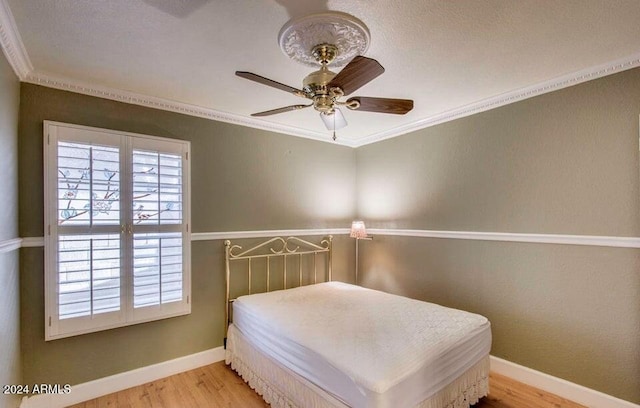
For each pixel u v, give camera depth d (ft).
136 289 8.32
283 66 7.00
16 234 6.80
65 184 7.45
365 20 5.34
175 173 9.09
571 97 7.64
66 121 7.65
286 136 11.79
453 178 10.19
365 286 13.35
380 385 4.88
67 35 5.77
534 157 8.29
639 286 6.74
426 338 6.45
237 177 10.48
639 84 6.72
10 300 6.24
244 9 5.05
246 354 8.50
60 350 7.47
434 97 8.91
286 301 9.11
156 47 6.23
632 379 6.79
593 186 7.32
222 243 10.08
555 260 7.92
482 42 6.09
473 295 9.59
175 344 9.10
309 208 12.39
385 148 12.59
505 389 8.09
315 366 6.00
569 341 7.67
